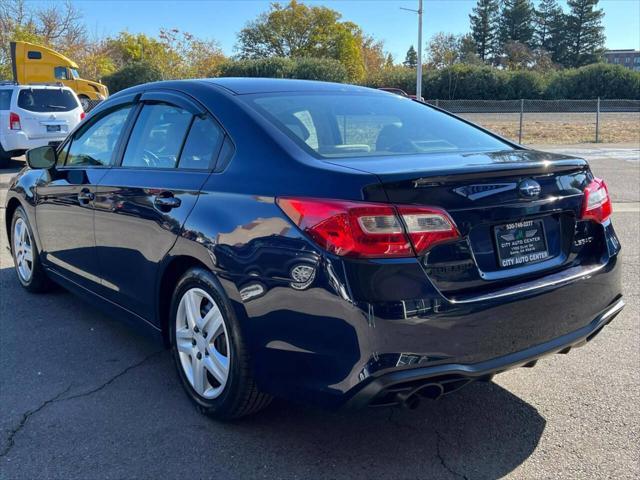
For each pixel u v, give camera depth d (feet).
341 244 7.73
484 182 8.43
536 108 115.44
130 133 12.23
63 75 85.76
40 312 15.12
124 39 182.39
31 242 15.79
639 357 12.57
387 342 7.68
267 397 9.36
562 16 303.48
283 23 216.95
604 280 9.84
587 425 9.98
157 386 11.28
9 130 44.42
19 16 135.95
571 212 9.53
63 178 13.84
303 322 8.12
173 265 10.33
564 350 9.49
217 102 10.49
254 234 8.63
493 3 314.35
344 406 7.95
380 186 7.77
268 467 8.85
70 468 8.75
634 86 154.92
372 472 8.75
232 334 9.07
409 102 12.59
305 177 8.45
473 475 8.68
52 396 10.85
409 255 7.79
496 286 8.54
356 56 222.07
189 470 8.75
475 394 11.07
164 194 10.38
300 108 10.55
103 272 12.49
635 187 34.63
